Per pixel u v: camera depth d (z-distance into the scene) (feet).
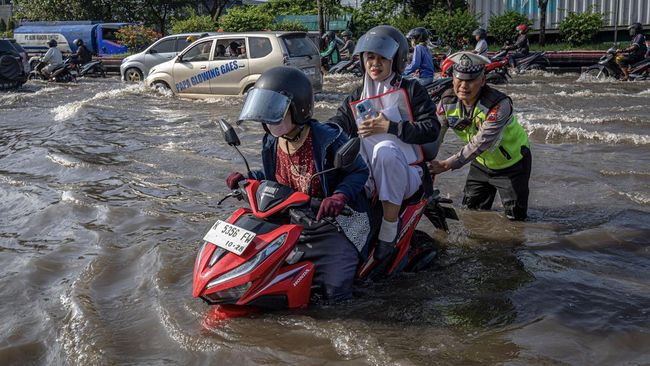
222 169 24.90
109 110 41.93
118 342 11.64
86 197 20.98
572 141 28.94
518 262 15.12
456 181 22.71
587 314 12.26
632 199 19.93
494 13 83.20
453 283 13.92
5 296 13.96
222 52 48.26
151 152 28.14
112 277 14.76
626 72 56.39
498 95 16.19
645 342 11.16
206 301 12.13
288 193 12.46
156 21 124.47
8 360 11.27
